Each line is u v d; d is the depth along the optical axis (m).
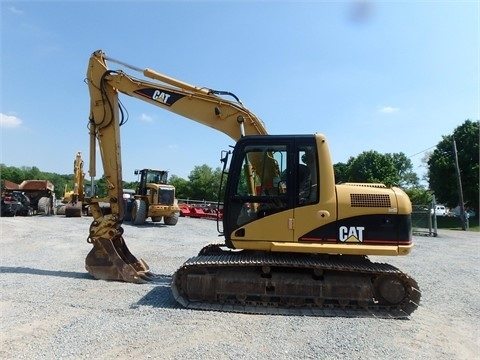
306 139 6.57
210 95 8.04
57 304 6.07
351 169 58.22
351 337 5.07
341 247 6.27
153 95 8.27
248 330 5.21
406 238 6.34
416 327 5.62
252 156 6.70
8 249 11.62
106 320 5.39
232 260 6.39
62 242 13.30
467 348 4.92
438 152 45.75
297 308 6.26
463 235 23.72
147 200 21.36
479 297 7.61
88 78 8.53
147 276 8.25
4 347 4.39
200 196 62.78
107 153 8.44
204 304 6.28
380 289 6.25
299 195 6.46
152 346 4.55
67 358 4.14
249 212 6.54
